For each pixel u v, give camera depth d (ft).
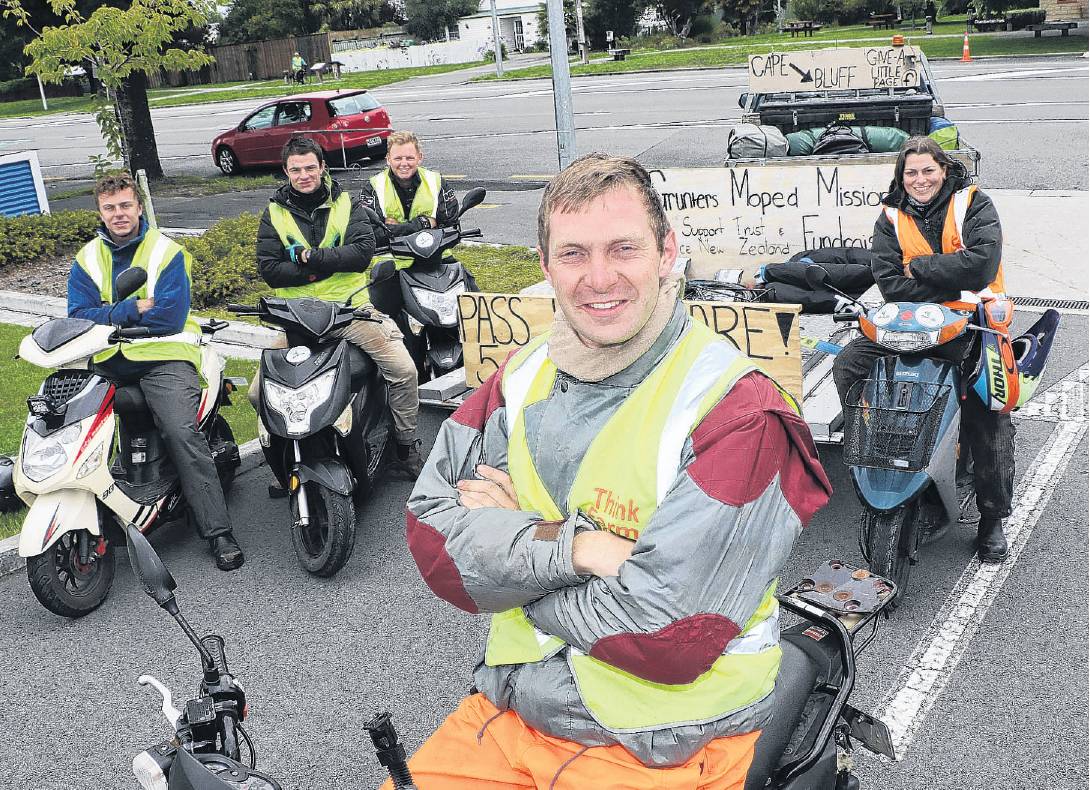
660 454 6.40
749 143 27.04
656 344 6.56
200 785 5.96
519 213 45.55
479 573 6.58
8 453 21.98
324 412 16.46
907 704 13.08
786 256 22.36
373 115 64.95
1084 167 43.73
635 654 6.19
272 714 13.76
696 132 62.18
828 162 25.21
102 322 16.84
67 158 81.92
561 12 27.66
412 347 23.13
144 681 8.18
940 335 14.52
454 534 6.75
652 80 101.24
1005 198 39.17
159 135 94.68
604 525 6.56
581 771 6.60
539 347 7.24
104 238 17.31
